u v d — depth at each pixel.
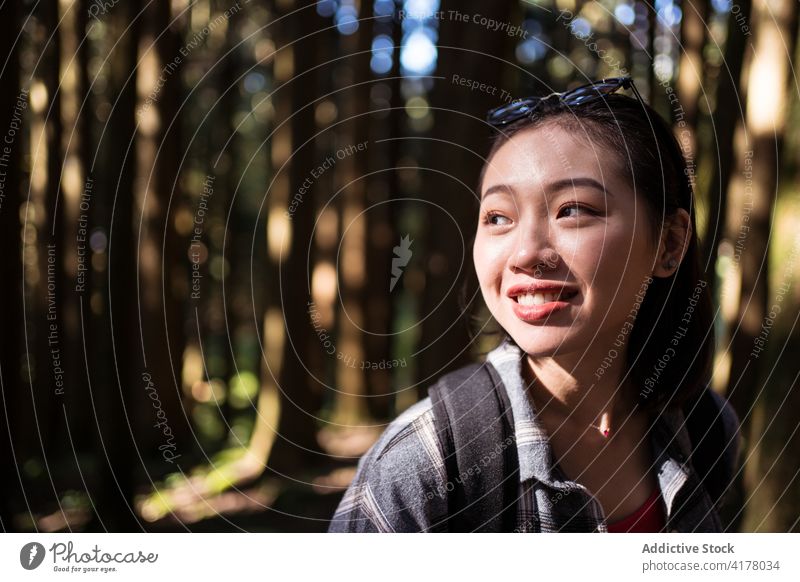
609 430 1.27
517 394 1.17
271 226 8.05
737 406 3.24
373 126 11.55
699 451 1.43
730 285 3.47
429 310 5.98
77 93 7.31
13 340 5.04
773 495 2.80
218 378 11.75
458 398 1.17
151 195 8.15
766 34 3.21
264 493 6.97
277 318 8.02
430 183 6.08
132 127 4.95
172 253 9.14
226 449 9.04
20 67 4.51
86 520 4.85
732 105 3.91
